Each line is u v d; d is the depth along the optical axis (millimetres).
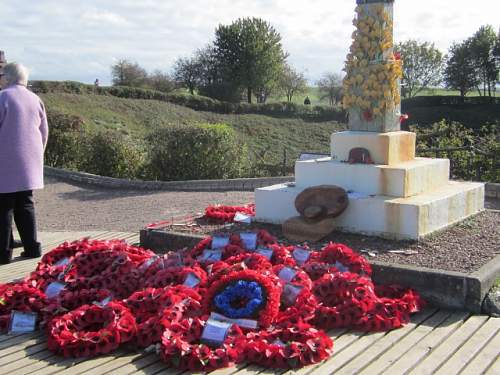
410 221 6117
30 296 4887
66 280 5266
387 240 6223
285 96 63656
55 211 10914
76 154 17391
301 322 4246
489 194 10875
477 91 56188
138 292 4703
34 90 38781
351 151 7008
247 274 4586
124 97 43656
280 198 7109
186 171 14695
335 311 4547
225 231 6926
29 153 6605
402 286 5109
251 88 56656
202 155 14688
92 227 9062
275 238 6402
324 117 48906
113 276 5359
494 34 52250
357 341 4297
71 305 4863
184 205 10914
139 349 4191
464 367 3850
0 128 6488
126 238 7879
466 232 6551
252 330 4277
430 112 46375
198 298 4656
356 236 6434
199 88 54844
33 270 6277
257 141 42219
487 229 6668
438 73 54344
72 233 8312
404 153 7184
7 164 6480
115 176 15688
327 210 6477
